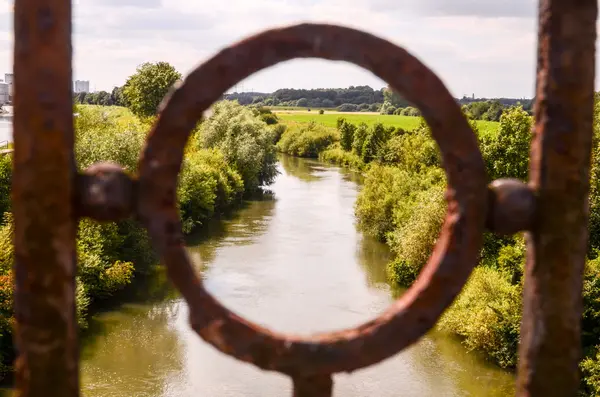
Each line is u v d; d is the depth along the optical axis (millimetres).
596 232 21781
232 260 29000
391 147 49219
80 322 21281
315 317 22297
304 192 48062
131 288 25953
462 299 21266
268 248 31297
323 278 26672
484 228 3775
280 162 69438
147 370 19062
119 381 18344
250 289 24984
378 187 35219
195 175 36594
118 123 42281
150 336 21422
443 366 19438
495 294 20609
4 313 17984
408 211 30328
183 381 18406
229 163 46438
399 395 17688
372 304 23719
